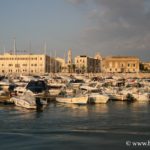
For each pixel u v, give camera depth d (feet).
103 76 431.84
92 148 98.53
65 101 218.79
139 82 342.23
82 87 264.31
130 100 240.94
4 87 264.72
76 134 117.60
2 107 192.34
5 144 102.68
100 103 220.64
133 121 146.30
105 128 128.98
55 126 133.28
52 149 97.45
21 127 130.72
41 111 178.91
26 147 99.40
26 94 210.18
